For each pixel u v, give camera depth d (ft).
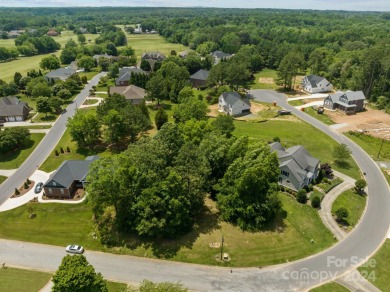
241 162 172.45
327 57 510.58
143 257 151.84
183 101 317.01
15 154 251.80
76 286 109.19
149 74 429.38
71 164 209.67
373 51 378.73
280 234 165.68
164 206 155.84
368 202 196.85
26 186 207.41
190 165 170.09
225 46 637.30
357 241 163.63
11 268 145.48
